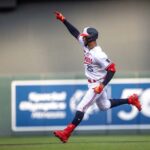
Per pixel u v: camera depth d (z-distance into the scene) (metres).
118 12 43.66
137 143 28.50
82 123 37.09
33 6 43.91
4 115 37.81
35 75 37.69
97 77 24.12
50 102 37.50
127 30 43.59
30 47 43.81
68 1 43.69
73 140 31.97
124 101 25.81
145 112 37.09
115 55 43.56
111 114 37.12
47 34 43.81
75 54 43.59
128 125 37.12
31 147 26.92
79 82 37.38
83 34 23.84
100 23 43.66
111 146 26.77
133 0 43.59
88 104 24.31
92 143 29.03
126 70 43.50
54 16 43.75
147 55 43.44
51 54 43.75
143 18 43.62
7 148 26.48
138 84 37.16
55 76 37.56
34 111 37.59
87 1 43.66
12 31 43.91
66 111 37.34
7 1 42.94
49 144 28.77
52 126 37.41
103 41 43.62
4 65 43.91
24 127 37.62
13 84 37.81
